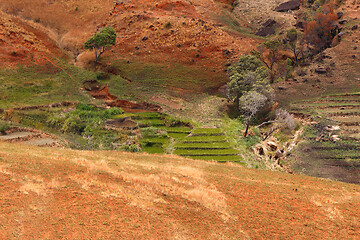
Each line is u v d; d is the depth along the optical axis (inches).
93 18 3831.2
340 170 1859.0
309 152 2041.1
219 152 2027.6
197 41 3430.1
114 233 895.1
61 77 2886.3
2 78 2655.0
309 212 1127.0
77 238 861.2
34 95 2556.6
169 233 924.6
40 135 1969.7
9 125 2000.5
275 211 1110.4
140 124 2343.8
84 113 2342.5
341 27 3750.0
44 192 1017.5
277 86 3034.0
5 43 2965.1
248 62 2851.9
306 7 4510.3
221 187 1232.2
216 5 4544.8
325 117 2404.0
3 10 3730.3
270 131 2367.1
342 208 1169.4
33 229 867.4
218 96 2962.6
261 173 1469.0
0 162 1150.3
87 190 1059.9
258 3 4795.8
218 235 953.5
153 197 1077.1
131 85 2979.8
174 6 4065.0
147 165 1357.0
